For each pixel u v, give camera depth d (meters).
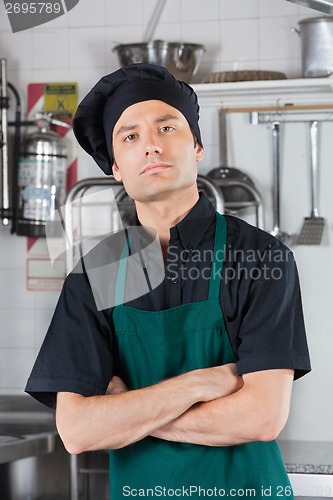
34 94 3.31
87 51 3.28
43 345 1.68
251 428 1.59
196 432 1.63
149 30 3.16
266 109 3.00
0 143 3.20
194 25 3.21
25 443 2.69
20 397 3.25
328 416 2.91
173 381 1.62
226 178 3.02
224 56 3.20
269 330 1.61
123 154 1.65
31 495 3.02
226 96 3.03
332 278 2.96
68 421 1.63
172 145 1.63
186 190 1.66
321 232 2.97
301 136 2.99
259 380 1.59
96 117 1.75
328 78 2.90
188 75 2.94
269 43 3.17
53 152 3.18
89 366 1.67
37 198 3.17
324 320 2.94
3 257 3.33
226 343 1.66
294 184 3.00
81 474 3.03
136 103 1.64
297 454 2.69
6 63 3.23
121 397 1.62
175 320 1.67
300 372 1.68
